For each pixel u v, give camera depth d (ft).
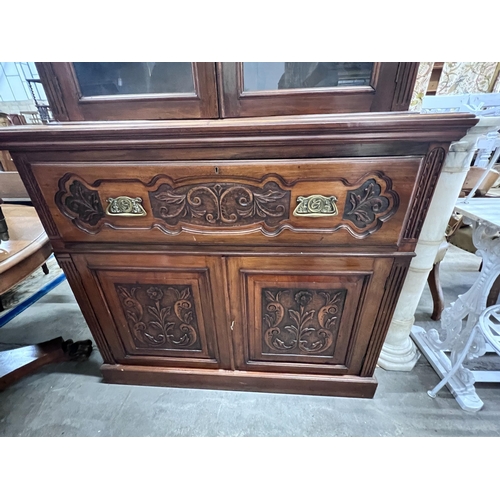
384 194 1.91
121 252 2.33
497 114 2.38
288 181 1.90
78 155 1.93
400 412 2.85
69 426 2.81
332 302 2.46
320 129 1.69
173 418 2.86
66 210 2.17
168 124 1.77
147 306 2.68
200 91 1.89
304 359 2.85
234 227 2.11
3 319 4.49
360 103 1.85
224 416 2.87
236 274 2.36
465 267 5.65
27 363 3.26
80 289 2.60
